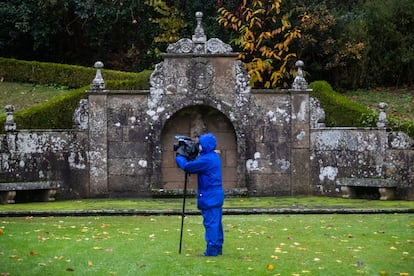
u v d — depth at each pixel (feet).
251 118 61.77
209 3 87.10
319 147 61.67
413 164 57.31
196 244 35.22
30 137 59.98
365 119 65.00
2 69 86.43
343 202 55.52
